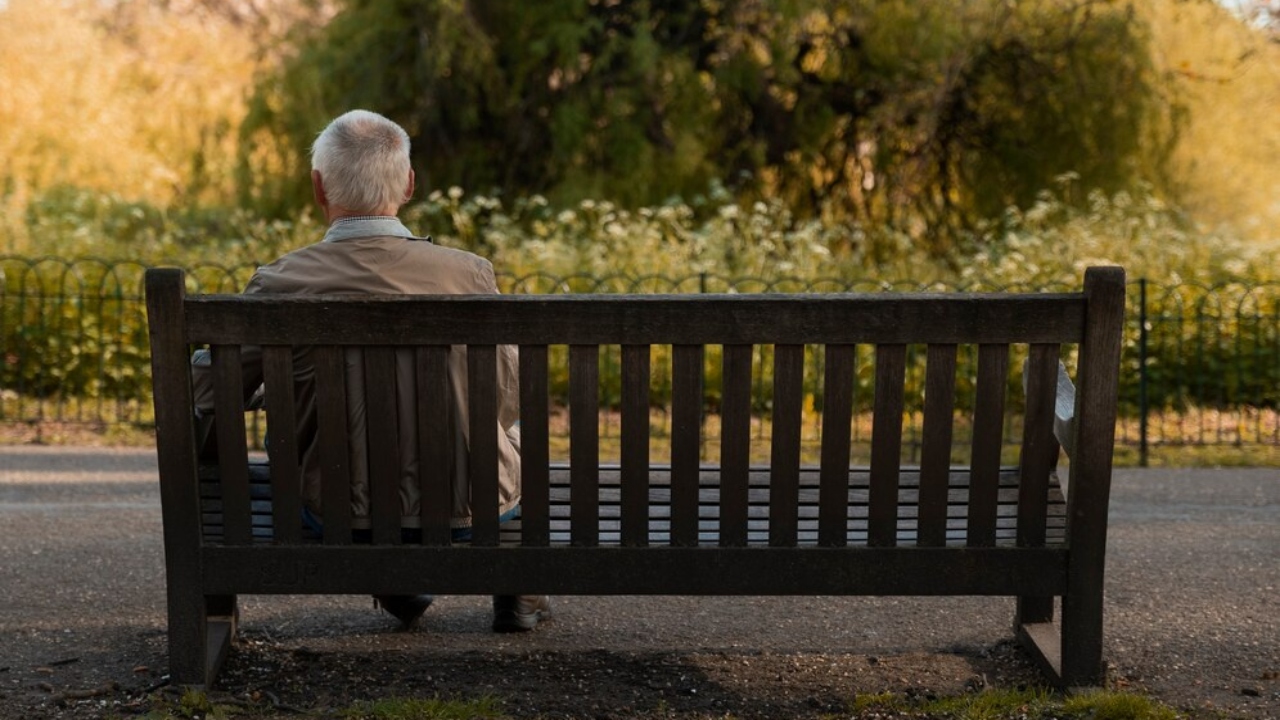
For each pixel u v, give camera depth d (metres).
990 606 4.87
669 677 4.03
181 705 3.53
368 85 17.70
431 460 3.46
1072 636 3.61
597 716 3.65
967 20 17.25
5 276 10.78
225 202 19.23
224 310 3.36
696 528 3.48
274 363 3.40
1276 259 12.27
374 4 17.52
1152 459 8.87
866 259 16.03
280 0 27.39
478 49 16.98
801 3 17.03
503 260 12.34
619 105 17.28
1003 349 3.41
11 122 19.94
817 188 19.59
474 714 3.60
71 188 17.94
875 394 3.43
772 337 3.37
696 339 3.37
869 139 18.47
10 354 10.64
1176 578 5.34
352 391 3.48
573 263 12.09
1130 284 11.21
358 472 3.51
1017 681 3.99
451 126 18.27
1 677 3.91
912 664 4.18
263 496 3.80
